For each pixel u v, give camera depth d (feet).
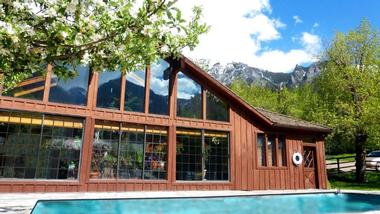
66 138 43.42
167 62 53.42
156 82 51.70
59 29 14.35
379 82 78.02
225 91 56.08
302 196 49.42
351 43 82.84
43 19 14.34
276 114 69.87
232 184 54.19
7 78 18.24
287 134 62.69
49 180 41.42
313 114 83.51
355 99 80.38
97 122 45.96
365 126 74.64
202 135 53.57
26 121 41.24
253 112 58.08
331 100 85.35
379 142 75.66
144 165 47.96
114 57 18.11
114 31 15.84
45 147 41.93
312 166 65.67
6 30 13.74
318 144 67.10
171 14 16.12
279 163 60.95
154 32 16.72
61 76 16.93
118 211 36.65
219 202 42.70
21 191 39.58
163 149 50.29
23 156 40.50
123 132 47.50
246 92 147.74
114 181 45.37
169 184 49.08
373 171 90.89
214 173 53.47
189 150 52.11
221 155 54.80
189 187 50.55
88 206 35.14
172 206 39.75
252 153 57.67
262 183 57.36
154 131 50.01
